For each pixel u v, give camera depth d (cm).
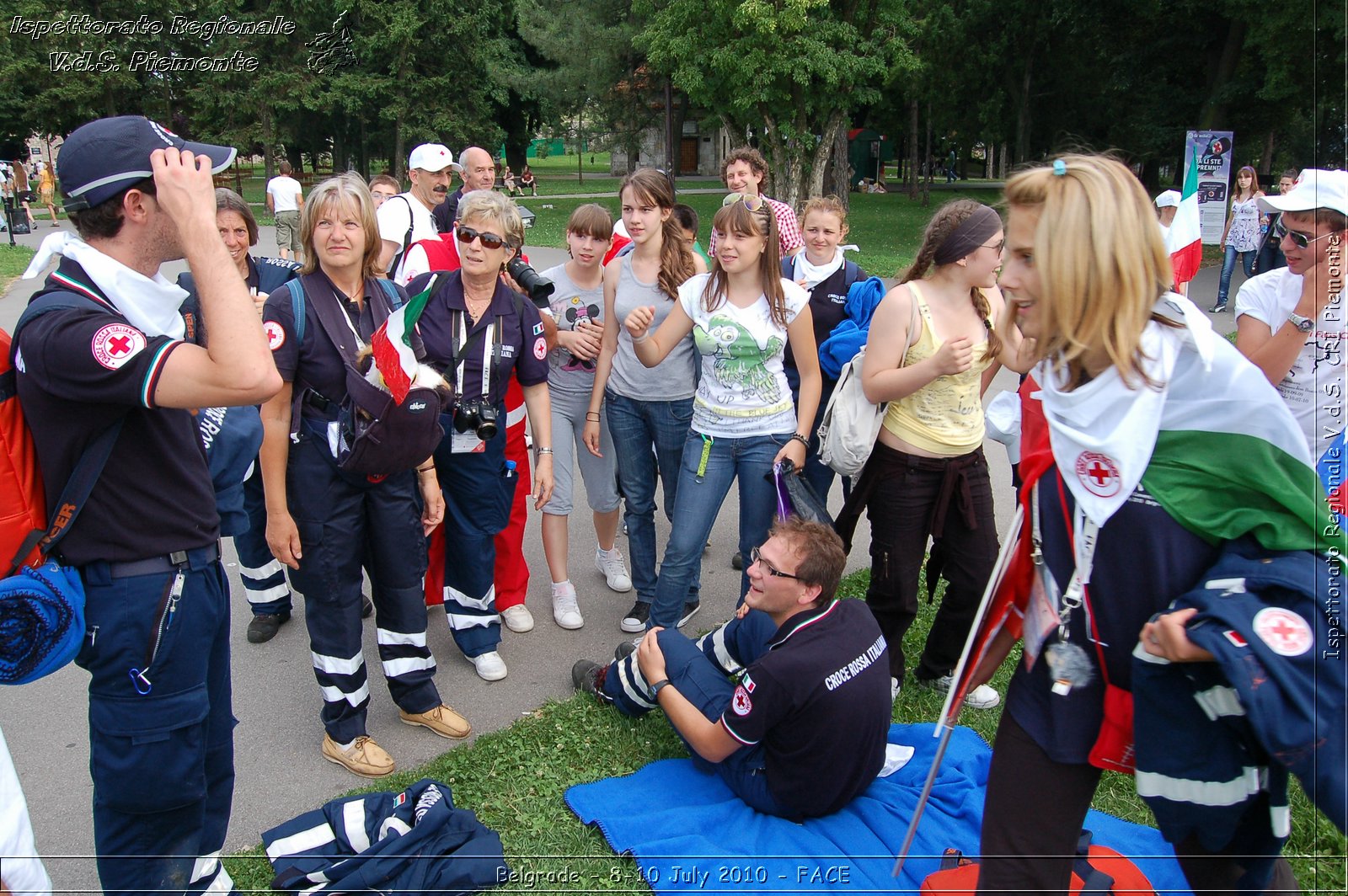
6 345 189
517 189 3694
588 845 275
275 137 2530
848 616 279
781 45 1955
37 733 334
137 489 201
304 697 360
